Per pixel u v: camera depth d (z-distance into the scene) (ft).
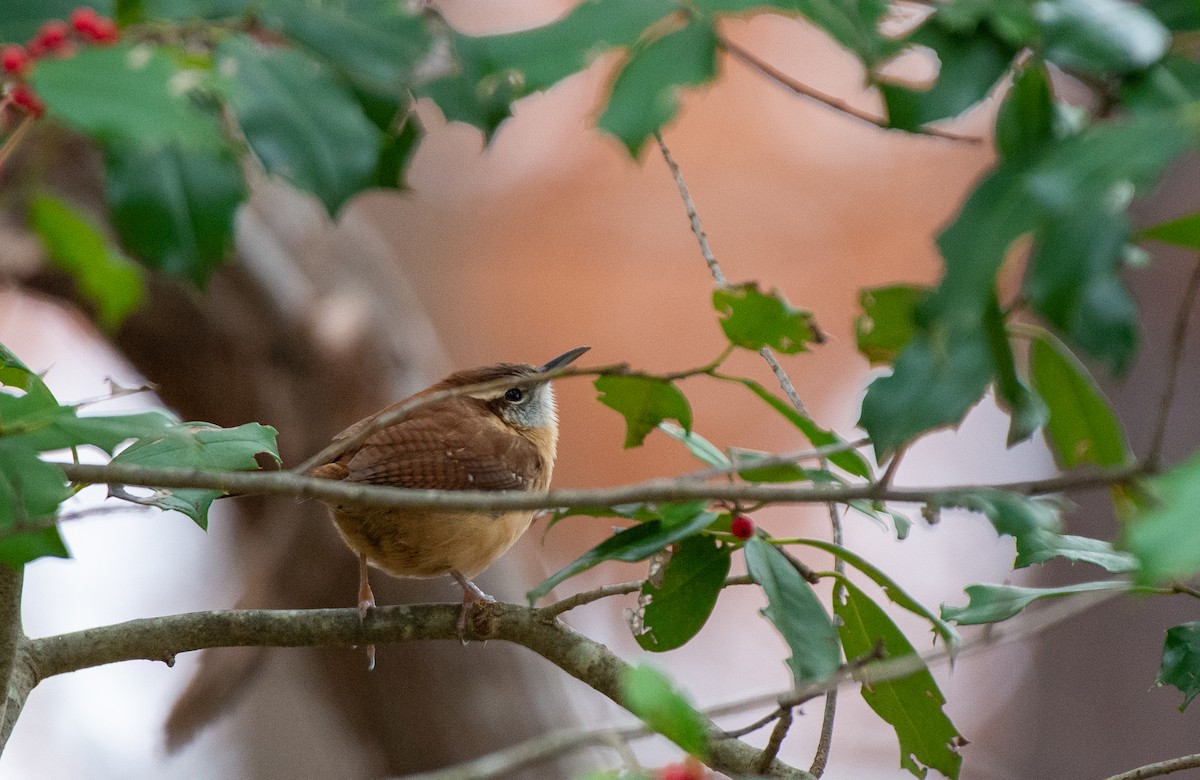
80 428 16.49
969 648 17.98
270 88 12.31
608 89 12.31
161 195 12.59
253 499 49.14
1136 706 56.85
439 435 31.01
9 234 41.42
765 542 20.11
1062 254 11.03
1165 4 13.29
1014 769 58.90
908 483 65.92
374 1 12.92
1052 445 19.06
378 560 29.53
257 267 46.68
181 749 44.14
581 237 69.36
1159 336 55.26
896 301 17.90
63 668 22.86
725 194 67.72
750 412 66.59
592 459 67.31
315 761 62.23
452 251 70.49
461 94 13.65
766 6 12.07
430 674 48.91
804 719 62.28
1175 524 9.93
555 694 50.90
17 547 15.94
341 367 48.47
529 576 53.52
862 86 12.87
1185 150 10.76
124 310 17.15
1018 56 13.96
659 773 14.03
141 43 12.44
